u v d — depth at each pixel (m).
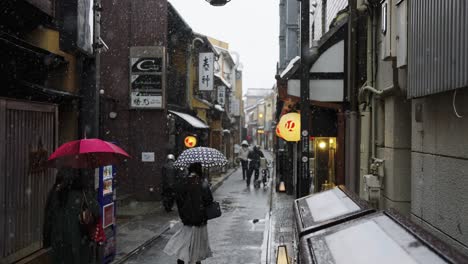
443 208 5.20
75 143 6.64
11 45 7.43
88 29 9.95
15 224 7.25
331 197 4.78
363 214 3.52
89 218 6.61
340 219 3.53
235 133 56.44
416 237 2.40
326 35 11.14
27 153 7.59
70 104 10.28
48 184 8.30
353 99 10.34
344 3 12.42
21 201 7.42
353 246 2.64
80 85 10.28
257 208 17.38
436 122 5.45
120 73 18.52
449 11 4.57
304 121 10.82
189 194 7.83
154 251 10.37
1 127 6.84
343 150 11.88
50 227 6.62
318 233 3.31
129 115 18.62
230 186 26.11
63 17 9.38
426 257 2.12
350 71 10.41
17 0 7.79
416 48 5.69
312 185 19.53
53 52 9.19
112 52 18.50
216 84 36.44
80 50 9.52
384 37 7.33
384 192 8.10
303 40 10.73
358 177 10.22
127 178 18.67
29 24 8.84
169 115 19.70
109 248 9.02
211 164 8.74
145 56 18.38
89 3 9.96
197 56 26.58
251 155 24.92
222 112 34.91
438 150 5.39
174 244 7.92
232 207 17.66
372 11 8.97
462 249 4.64
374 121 8.87
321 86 11.16
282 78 11.80
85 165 6.71
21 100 7.39
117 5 18.48
